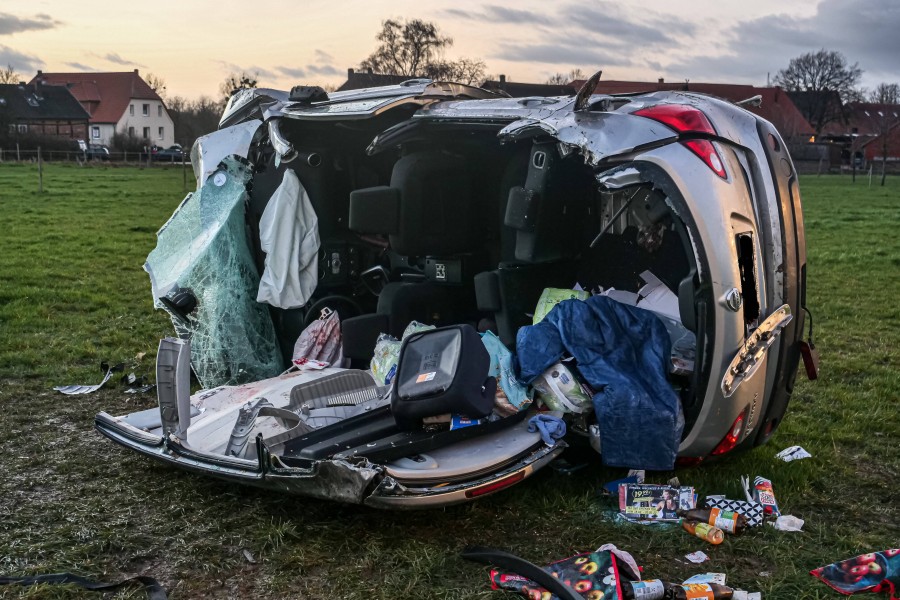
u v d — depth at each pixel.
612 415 4.00
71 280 10.62
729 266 3.89
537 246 4.79
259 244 5.94
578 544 3.79
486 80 37.78
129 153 54.53
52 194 25.95
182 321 5.54
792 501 4.26
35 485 4.38
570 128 4.23
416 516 4.02
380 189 5.38
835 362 7.09
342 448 3.95
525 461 3.95
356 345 5.57
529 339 4.27
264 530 3.85
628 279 4.94
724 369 3.93
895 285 11.47
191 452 4.15
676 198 3.92
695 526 3.87
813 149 61.66
